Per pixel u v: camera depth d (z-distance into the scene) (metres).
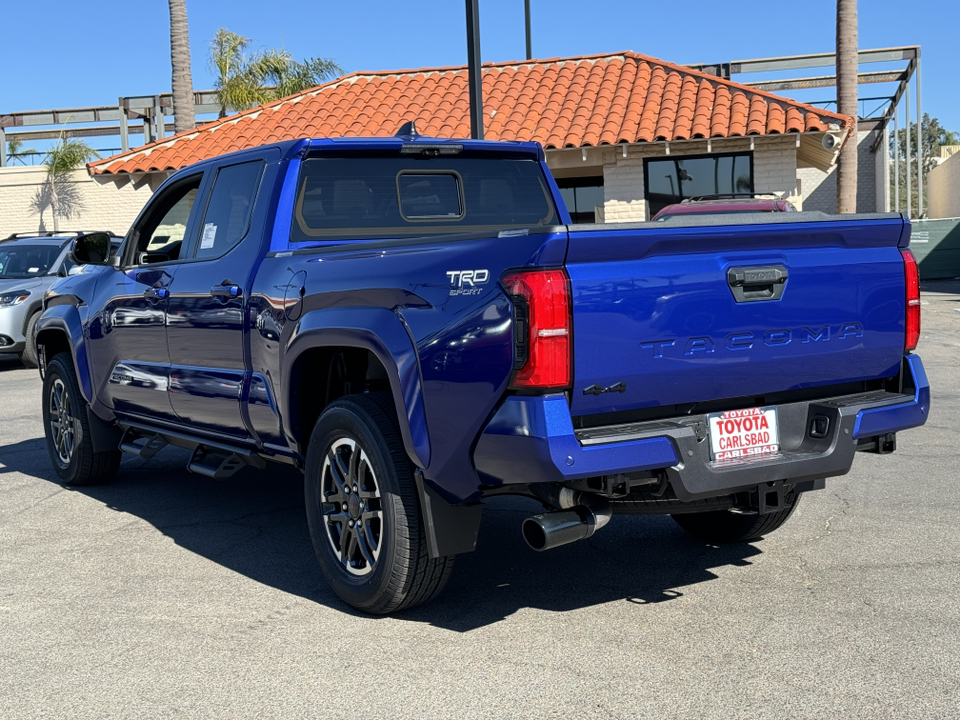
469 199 5.64
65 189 34.22
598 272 3.58
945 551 4.97
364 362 4.80
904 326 4.33
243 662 3.83
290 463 5.05
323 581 4.83
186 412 5.64
